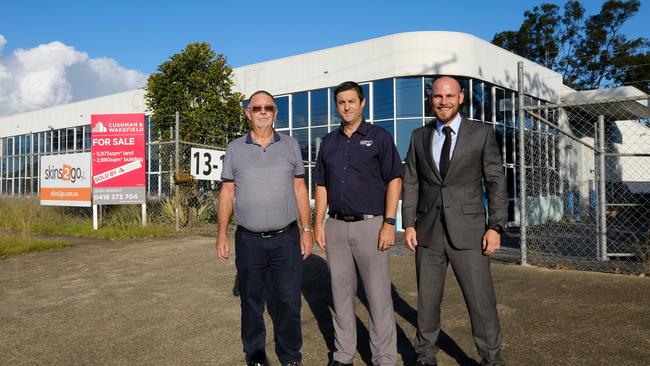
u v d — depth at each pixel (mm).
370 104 14664
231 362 3531
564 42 37688
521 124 6836
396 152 3252
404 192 3373
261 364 3324
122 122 11102
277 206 3258
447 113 3133
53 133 26359
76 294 5543
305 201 3490
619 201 16250
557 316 4387
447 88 3115
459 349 3660
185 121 13383
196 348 3818
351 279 3311
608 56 36406
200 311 4812
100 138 11031
